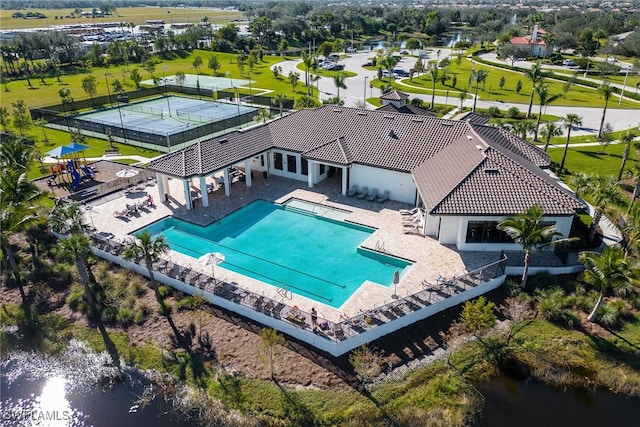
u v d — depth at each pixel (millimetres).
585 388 23938
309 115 48094
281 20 185375
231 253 33969
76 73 115188
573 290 29281
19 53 119188
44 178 47656
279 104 73000
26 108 72688
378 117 45250
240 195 42688
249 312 27516
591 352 25516
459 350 25703
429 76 107438
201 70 117562
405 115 45000
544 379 24344
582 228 35781
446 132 41875
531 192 31875
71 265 33250
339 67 118750
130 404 23594
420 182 36031
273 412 22484
